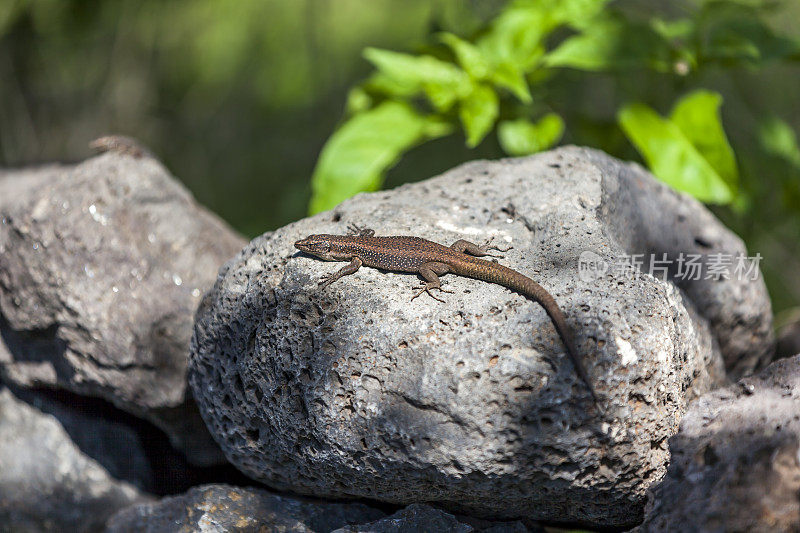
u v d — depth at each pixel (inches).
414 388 184.1
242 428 220.4
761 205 353.4
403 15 571.8
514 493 192.5
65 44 527.8
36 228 253.3
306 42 563.8
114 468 284.5
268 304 210.7
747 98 413.7
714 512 176.4
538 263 211.0
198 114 589.0
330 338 196.9
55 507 277.7
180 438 266.4
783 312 424.8
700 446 189.5
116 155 278.1
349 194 299.4
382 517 223.8
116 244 255.4
